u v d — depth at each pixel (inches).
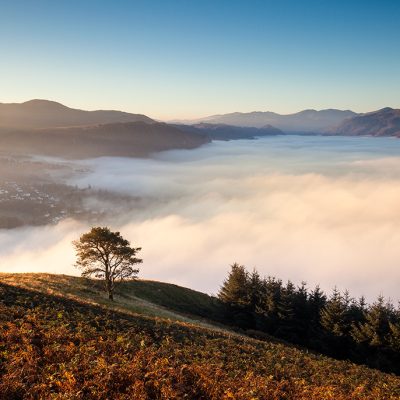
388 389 819.4
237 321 2266.2
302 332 2084.2
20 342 653.9
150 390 560.4
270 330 2129.7
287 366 872.9
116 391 543.8
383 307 1823.3
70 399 490.0
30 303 919.7
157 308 1893.5
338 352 1891.0
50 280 1689.2
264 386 658.8
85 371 575.5
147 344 800.3
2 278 1504.7
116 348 712.4
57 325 783.1
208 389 605.9
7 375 530.9
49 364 592.4
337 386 766.5
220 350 898.7
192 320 1830.7
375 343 1701.5
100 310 1037.2
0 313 779.4
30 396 495.5
